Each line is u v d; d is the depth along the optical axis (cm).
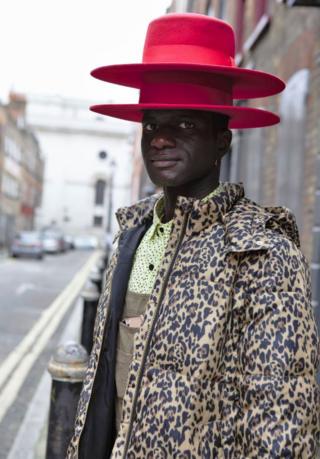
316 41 534
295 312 125
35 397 535
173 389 129
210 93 150
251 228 135
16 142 4691
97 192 6925
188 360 129
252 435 121
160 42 153
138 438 131
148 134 155
